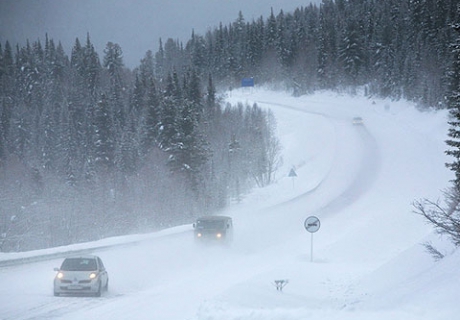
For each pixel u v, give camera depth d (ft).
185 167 201.46
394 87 420.36
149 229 183.83
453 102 73.97
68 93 467.11
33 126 370.73
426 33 445.37
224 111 362.53
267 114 377.71
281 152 299.17
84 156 294.25
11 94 495.00
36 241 168.04
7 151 339.98
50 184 209.56
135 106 367.25
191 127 207.62
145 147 233.96
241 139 270.87
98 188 201.77
